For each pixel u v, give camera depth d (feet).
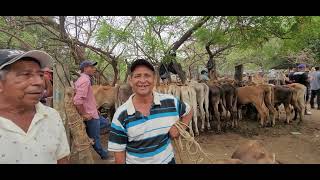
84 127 17.67
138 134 8.63
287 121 35.88
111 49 35.88
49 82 17.65
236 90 34.42
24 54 6.07
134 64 8.68
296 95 35.94
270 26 35.17
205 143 27.43
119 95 29.78
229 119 34.96
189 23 35.24
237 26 34.63
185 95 29.50
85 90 17.78
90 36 38.29
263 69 108.88
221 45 44.55
